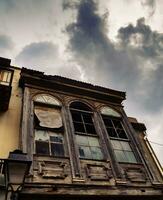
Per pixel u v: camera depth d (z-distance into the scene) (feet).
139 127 38.86
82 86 35.86
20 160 15.21
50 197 20.26
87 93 35.45
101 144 28.48
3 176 19.63
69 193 20.85
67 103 31.81
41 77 33.24
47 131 26.58
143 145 36.09
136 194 24.02
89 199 21.93
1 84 25.89
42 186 20.20
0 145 23.31
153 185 25.98
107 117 33.58
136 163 28.09
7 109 27.71
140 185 25.30
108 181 23.99
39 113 28.22
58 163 23.17
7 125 25.93
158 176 30.66
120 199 23.47
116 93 38.24
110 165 25.93
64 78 34.91
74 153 25.09
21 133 24.41
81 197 21.57
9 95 26.32
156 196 25.31
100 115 32.91
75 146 26.04
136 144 31.07
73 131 27.89
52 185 20.67
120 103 37.65
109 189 23.17
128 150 30.09
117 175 25.09
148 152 34.96
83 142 27.76
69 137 26.81
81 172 23.47
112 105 36.09
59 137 26.66
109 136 30.99
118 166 26.32
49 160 23.02
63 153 24.91
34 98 29.96
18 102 29.55
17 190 14.66
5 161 15.48
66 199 20.86
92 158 26.18
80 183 22.21
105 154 27.14
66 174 22.41
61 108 30.45
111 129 32.27
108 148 28.37
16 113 28.02
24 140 23.73
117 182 24.13
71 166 23.41
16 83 32.30
